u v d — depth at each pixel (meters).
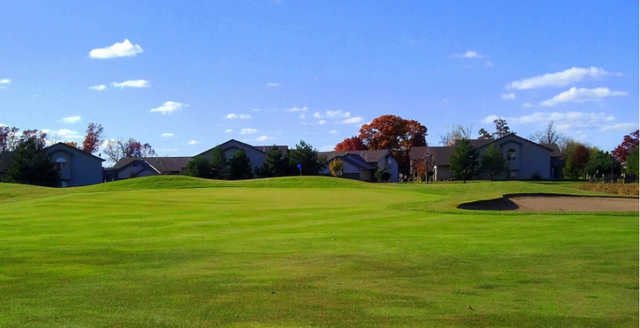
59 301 7.46
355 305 7.38
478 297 7.87
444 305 7.43
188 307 7.20
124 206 22.88
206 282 8.65
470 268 9.84
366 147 108.75
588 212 19.67
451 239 13.33
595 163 72.69
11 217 18.55
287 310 7.10
